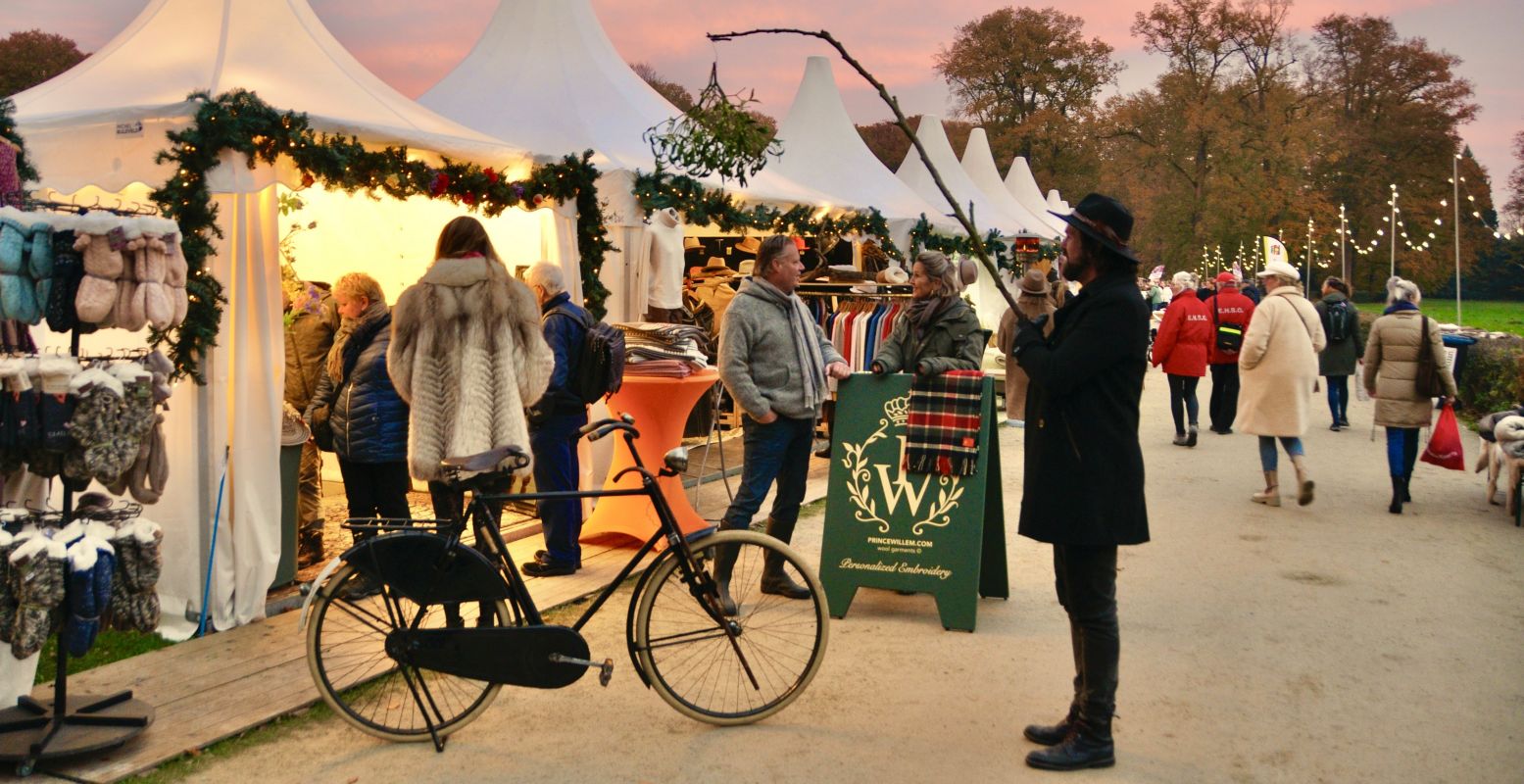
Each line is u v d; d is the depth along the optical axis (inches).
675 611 163.9
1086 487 144.3
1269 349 315.6
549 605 213.8
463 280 179.0
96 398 142.4
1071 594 149.6
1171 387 445.4
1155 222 2075.5
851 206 447.2
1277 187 1923.0
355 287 211.8
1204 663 188.7
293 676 175.3
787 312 212.1
